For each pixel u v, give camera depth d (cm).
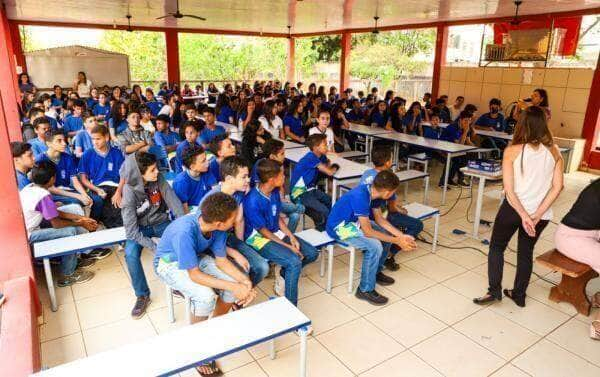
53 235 319
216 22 1141
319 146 405
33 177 321
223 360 250
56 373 166
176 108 762
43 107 680
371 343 268
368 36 1878
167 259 240
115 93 883
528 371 246
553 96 802
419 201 562
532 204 285
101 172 409
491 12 820
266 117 689
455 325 288
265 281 341
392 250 360
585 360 256
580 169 776
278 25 1190
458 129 664
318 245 310
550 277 357
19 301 252
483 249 413
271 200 289
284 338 273
